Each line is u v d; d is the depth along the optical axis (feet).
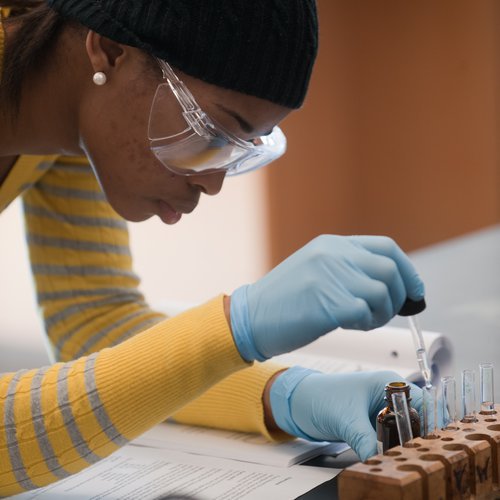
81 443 4.74
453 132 19.40
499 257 10.30
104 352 4.91
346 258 4.75
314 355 6.88
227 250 19.04
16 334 8.95
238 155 5.13
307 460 5.34
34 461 4.77
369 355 6.61
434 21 19.19
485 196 19.30
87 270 6.91
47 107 5.27
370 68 19.89
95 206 6.97
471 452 4.25
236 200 19.12
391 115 19.86
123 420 4.73
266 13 4.68
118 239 7.07
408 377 6.14
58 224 6.92
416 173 19.88
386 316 4.75
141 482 5.08
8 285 14.76
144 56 4.85
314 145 19.79
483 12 18.72
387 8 19.56
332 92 19.94
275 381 5.73
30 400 4.77
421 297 5.01
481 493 4.31
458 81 19.19
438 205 19.77
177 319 4.91
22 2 5.24
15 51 5.09
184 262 18.65
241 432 5.89
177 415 6.09
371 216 20.42
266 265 19.34
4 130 5.37
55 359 6.90
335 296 4.66
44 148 5.51
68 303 6.87
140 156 5.12
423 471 4.03
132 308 6.86
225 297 4.98
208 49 4.69
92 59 4.93
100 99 5.06
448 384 4.81
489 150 19.13
